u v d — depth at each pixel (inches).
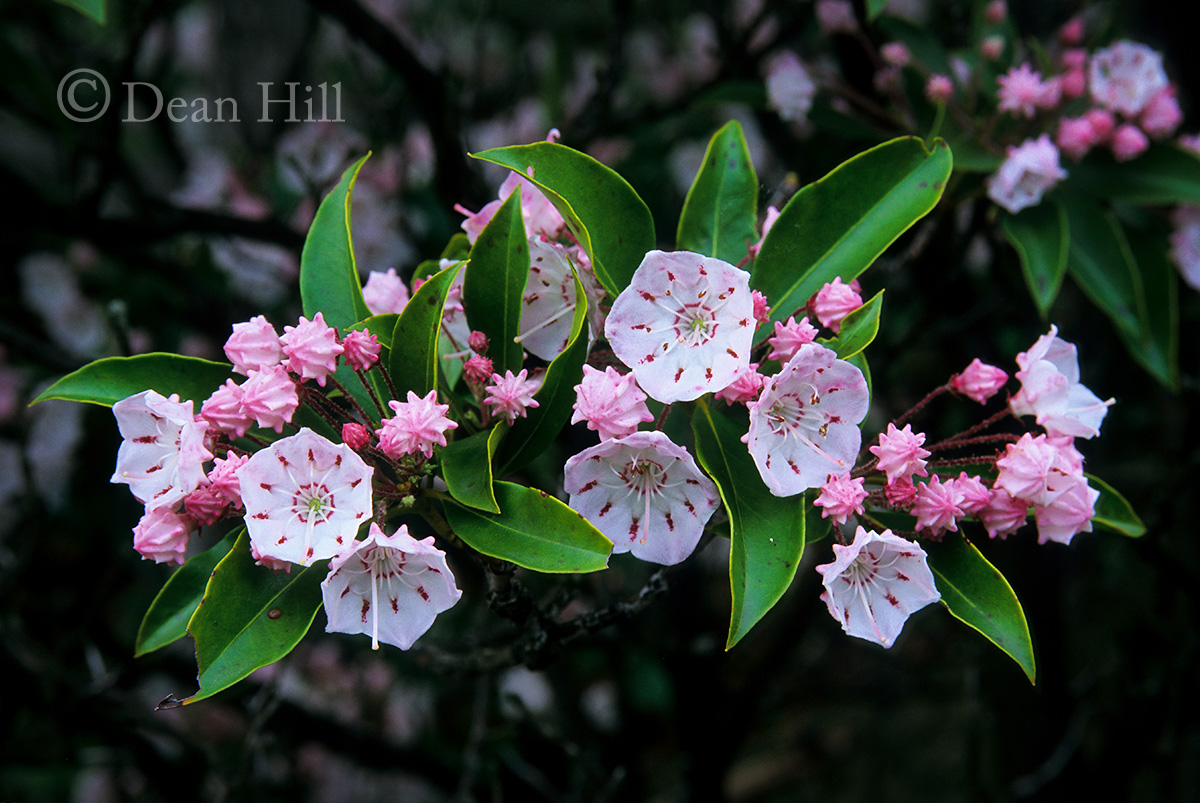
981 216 25.8
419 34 40.9
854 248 21.2
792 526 20.3
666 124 36.4
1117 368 33.4
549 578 25.6
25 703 27.2
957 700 44.0
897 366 33.3
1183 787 33.7
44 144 41.9
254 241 28.4
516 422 20.9
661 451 20.2
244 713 30.8
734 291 20.3
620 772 27.5
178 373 21.0
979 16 26.4
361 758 32.2
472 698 37.8
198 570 21.2
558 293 21.2
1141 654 32.4
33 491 28.7
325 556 19.9
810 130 31.5
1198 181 25.1
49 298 35.7
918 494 20.6
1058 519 20.8
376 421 21.2
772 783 47.2
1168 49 31.8
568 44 34.4
